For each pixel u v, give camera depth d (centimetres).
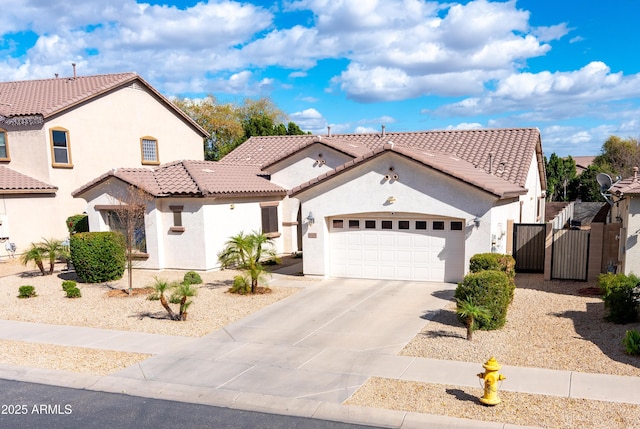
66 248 1984
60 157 2497
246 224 2188
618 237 1536
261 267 1669
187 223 1972
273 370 952
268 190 2283
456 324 1212
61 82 2905
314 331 1195
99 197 2061
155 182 2050
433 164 1602
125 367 986
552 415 736
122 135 2811
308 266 1817
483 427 712
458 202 1609
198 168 2177
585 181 4622
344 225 1795
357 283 1720
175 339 1155
